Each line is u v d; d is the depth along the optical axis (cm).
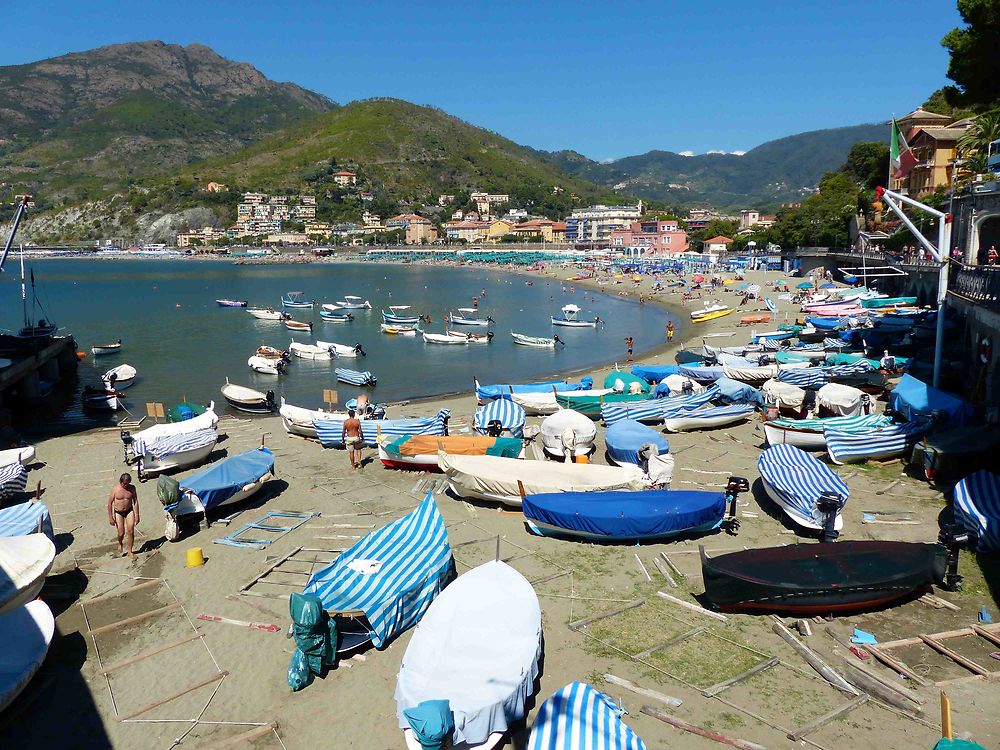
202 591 1916
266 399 4425
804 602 1648
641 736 1309
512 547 2141
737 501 2455
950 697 1365
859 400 3350
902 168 3653
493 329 8662
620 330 8325
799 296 8769
